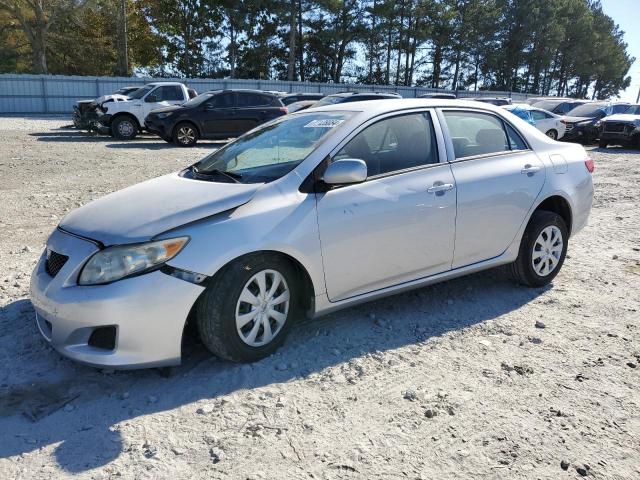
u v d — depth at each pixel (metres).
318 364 3.38
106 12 42.22
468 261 4.21
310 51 55.72
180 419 2.81
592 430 2.75
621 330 3.93
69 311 2.97
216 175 3.74
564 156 4.84
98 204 3.56
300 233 3.31
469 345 3.67
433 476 2.41
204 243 3.06
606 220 7.60
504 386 3.15
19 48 45.00
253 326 3.30
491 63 60.88
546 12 63.12
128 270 2.95
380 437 2.67
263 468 2.45
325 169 3.52
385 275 3.76
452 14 56.47
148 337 2.97
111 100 18.86
